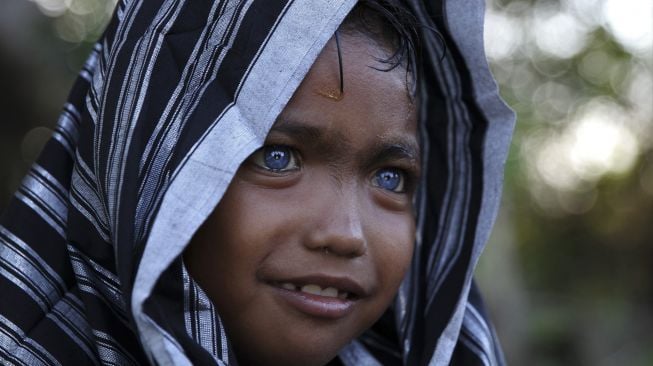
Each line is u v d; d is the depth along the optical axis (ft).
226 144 4.09
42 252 4.69
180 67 4.42
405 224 4.72
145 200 4.22
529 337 19.06
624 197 26.91
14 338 4.51
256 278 4.28
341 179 4.40
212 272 4.30
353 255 4.34
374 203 4.59
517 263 18.95
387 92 4.49
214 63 4.34
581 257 27.61
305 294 4.34
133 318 3.82
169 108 4.35
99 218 4.54
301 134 4.30
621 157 25.58
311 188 4.33
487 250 15.43
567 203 26.71
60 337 4.58
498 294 15.72
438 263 5.31
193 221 3.94
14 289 4.61
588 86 21.59
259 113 4.18
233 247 4.24
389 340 5.55
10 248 4.68
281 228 4.25
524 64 19.88
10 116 15.89
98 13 16.17
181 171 4.04
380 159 4.53
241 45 4.31
